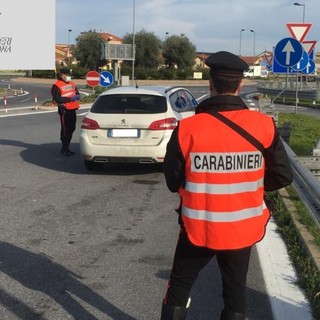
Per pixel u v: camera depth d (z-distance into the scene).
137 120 8.62
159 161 8.67
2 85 56.66
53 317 3.80
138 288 4.31
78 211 6.70
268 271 4.63
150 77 71.12
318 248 4.86
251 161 2.69
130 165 10.04
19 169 9.52
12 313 3.86
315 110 26.83
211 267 4.82
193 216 2.72
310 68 20.61
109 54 35.06
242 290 2.85
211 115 2.71
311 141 12.40
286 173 2.78
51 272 4.64
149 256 5.06
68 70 10.89
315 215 4.82
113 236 5.69
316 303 3.94
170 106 8.87
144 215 6.55
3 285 4.36
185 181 2.77
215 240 2.69
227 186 2.67
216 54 2.79
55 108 24.09
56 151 11.70
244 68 2.74
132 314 3.86
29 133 14.87
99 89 34.41
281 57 14.02
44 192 7.74
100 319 3.78
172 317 2.91
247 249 2.79
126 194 7.70
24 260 4.93
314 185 4.71
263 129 2.71
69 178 8.80
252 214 2.73
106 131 8.75
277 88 39.88
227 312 2.87
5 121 18.22
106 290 4.27
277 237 5.55
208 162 2.67
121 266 4.80
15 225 6.05
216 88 2.76
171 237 5.66
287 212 6.10
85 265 4.82
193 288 4.33
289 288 4.28
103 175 9.10
